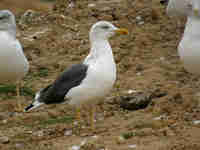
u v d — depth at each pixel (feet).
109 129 35.55
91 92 34.60
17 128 37.19
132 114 37.93
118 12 60.39
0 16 39.70
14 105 41.37
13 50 39.22
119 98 40.45
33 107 36.09
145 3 63.00
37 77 47.09
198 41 35.83
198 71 37.17
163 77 44.52
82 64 35.32
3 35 39.34
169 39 53.62
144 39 53.36
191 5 36.47
